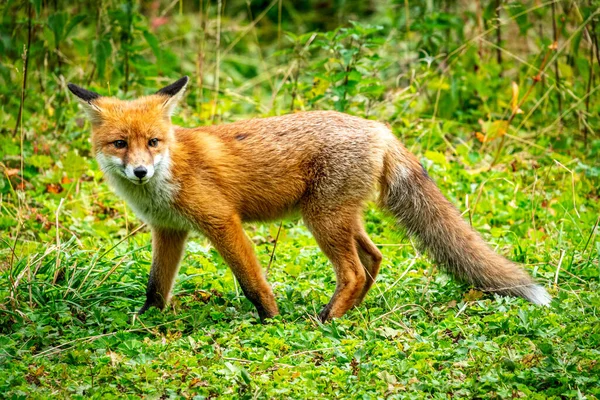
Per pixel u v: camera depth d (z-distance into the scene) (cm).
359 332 948
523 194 1410
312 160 1069
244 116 1714
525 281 1039
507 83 1747
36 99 1623
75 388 797
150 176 1001
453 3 1952
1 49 1565
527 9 1741
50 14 1630
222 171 1045
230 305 1073
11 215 1333
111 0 1677
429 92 1797
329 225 1061
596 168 1462
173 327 979
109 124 1027
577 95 1669
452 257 1084
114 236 1323
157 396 785
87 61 1755
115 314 997
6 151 1489
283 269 1176
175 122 1544
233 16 2494
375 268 1110
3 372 823
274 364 853
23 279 1062
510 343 895
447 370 829
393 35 1834
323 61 1487
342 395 784
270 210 1095
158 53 1652
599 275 1084
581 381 795
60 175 1445
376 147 1076
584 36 1700
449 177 1445
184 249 1087
